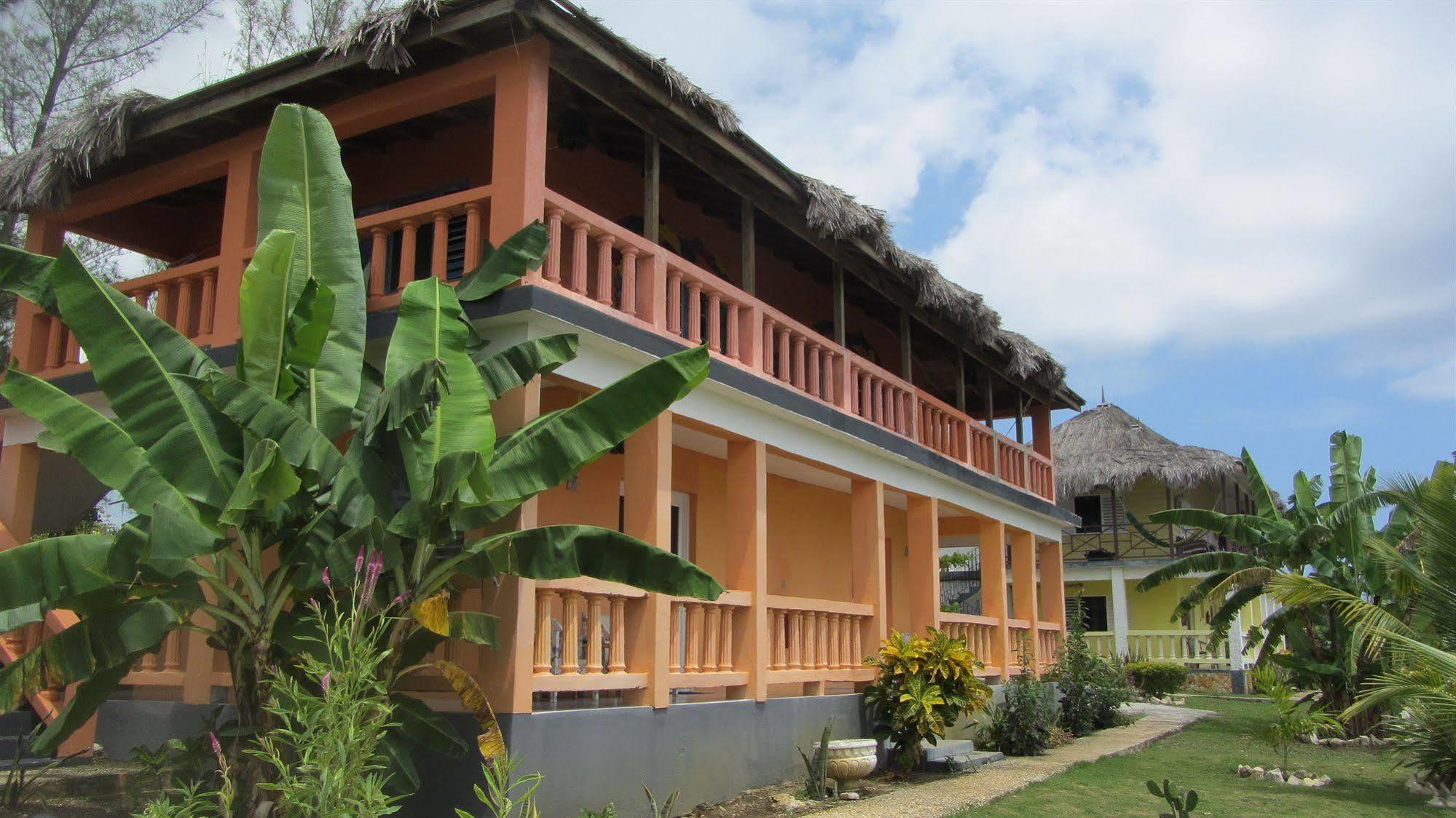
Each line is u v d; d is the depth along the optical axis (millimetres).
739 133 9820
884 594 12492
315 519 6680
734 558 10336
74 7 14820
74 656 6156
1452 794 11133
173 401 6523
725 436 10336
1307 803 10648
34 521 12125
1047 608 19172
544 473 6793
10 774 8391
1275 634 18203
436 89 8789
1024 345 15945
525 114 8227
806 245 14000
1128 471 28266
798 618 11008
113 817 7902
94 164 9930
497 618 7012
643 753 8477
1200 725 18375
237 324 9383
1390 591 16312
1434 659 11266
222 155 10023
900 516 18359
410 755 7000
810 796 9805
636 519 8867
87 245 15461
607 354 8719
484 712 6613
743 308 10625
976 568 35656
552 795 7586
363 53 8547
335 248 7680
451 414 6906
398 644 6742
